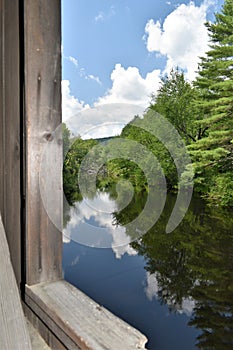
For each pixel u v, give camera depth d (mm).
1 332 510
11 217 749
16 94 703
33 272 688
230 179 8328
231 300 3385
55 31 696
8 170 755
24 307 699
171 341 2678
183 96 9836
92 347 483
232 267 4191
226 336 2740
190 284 3723
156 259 4414
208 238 5355
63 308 596
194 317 3061
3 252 556
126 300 3293
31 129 672
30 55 660
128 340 501
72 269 3840
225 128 8805
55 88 703
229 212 7250
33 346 606
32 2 656
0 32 767
